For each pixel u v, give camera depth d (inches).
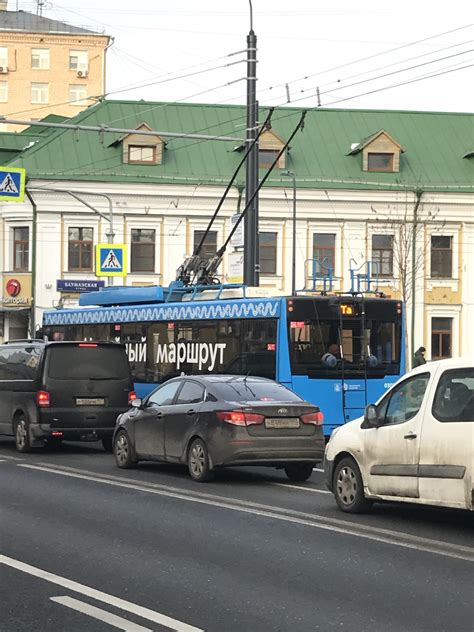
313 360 815.1
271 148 2017.7
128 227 1968.5
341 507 484.4
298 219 1985.7
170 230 1968.5
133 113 2102.6
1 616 281.7
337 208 1990.7
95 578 332.2
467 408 422.0
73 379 784.9
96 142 2036.2
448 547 389.7
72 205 1959.9
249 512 480.4
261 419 589.3
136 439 660.1
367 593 312.0
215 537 411.5
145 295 988.6
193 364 896.3
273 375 815.1
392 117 2169.0
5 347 833.5
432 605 296.5
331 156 2053.4
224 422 588.1
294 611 289.0
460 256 1995.6
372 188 1984.5
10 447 847.1
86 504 504.1
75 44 3673.7
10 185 1171.9
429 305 1984.5
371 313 837.8
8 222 1974.7
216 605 295.9
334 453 489.1
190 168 2001.7
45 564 354.3
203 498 530.0
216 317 874.1
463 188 1993.1
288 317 813.2
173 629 268.4
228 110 2130.9
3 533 418.0
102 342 801.6
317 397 813.9
